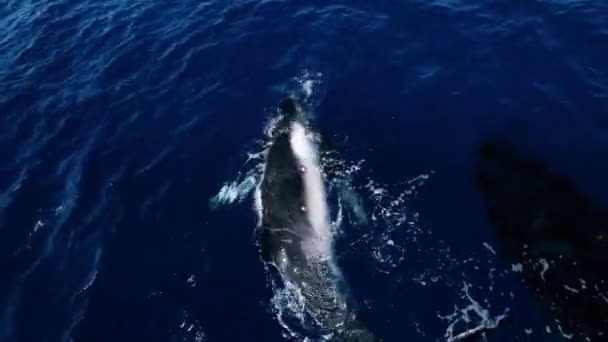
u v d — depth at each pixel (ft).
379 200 92.07
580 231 85.56
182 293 82.84
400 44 126.52
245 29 138.00
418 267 82.02
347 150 101.24
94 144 112.16
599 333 72.69
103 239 92.99
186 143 108.47
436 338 73.82
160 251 89.40
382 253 84.07
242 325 77.51
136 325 79.87
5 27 155.22
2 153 113.80
